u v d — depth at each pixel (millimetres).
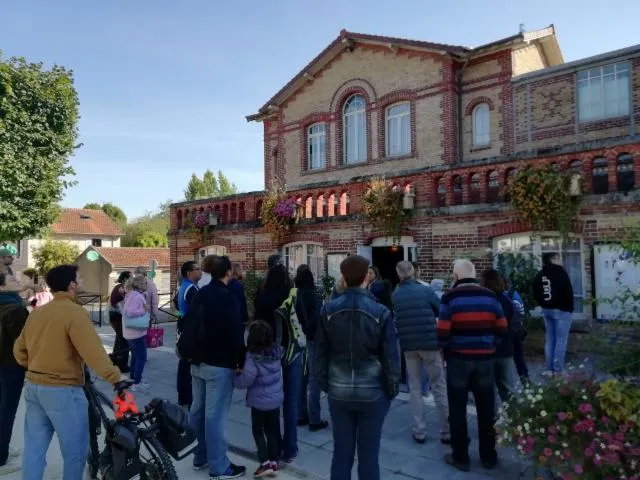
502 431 4215
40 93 17125
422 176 11102
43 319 3994
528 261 9469
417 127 16469
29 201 17125
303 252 13656
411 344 5363
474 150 15820
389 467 4820
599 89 13914
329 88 18547
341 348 3791
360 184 12180
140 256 34312
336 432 3852
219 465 4668
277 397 4805
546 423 3922
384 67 17234
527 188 9195
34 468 3975
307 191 13375
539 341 9062
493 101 15547
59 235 39250
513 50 15297
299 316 5336
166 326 15469
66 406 3955
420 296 5488
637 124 13250
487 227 10086
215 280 4848
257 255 14609
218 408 4680
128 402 4062
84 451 4059
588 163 8867
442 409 5391
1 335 5016
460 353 4734
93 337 3980
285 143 19844
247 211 14953
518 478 4559
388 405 3828
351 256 3975
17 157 16469
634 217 8312
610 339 4379
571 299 7680
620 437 3533
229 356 4699
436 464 4883
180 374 6805
